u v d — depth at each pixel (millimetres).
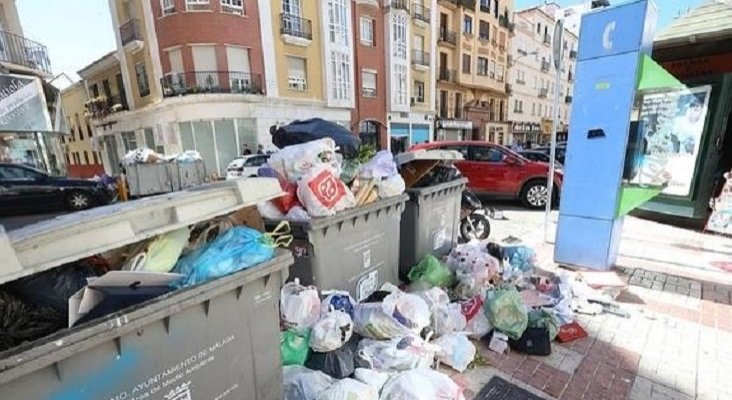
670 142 5633
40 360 983
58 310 1186
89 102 24391
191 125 16672
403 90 23125
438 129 26844
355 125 20938
